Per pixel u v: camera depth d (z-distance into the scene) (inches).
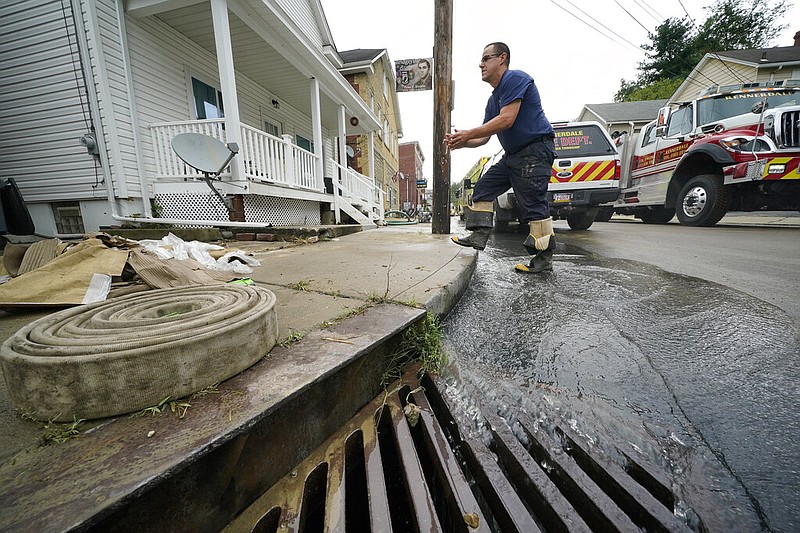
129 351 24.9
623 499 26.1
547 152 91.1
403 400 40.1
